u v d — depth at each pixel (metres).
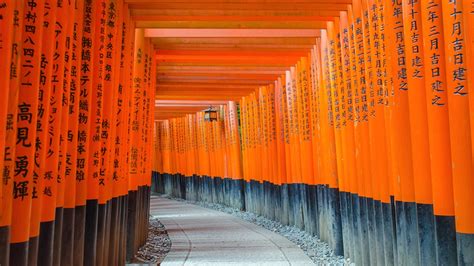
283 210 10.04
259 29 7.31
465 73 3.40
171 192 20.16
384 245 4.80
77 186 4.03
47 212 3.25
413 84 3.97
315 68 7.76
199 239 8.35
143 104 7.38
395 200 4.44
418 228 3.96
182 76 10.38
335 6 5.91
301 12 6.18
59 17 3.37
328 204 7.10
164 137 21.03
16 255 2.79
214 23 6.86
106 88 4.76
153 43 7.91
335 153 6.80
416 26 3.94
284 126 9.88
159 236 8.88
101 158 4.66
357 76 5.40
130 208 6.80
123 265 5.79
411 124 4.01
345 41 5.92
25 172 2.86
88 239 4.32
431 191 3.88
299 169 9.05
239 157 14.07
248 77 10.32
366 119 5.26
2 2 2.56
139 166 7.10
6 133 2.67
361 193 5.48
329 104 6.80
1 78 2.54
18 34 2.74
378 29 4.77
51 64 3.20
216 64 9.32
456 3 3.43
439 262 3.65
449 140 3.62
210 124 16.09
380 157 4.84
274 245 7.55
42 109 3.11
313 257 6.46
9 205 2.66
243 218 11.93
